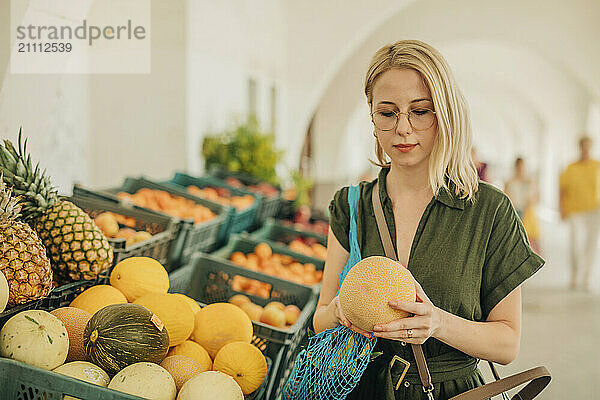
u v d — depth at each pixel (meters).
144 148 5.64
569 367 5.39
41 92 3.43
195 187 4.97
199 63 5.89
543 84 17.89
